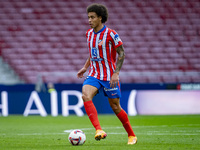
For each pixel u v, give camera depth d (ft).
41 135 86.84
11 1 269.44
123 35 256.73
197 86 190.29
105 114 175.32
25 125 121.60
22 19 260.62
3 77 227.20
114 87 62.44
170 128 104.47
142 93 175.94
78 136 62.69
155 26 265.13
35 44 245.86
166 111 176.86
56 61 236.63
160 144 64.59
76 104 174.60
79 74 69.21
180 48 252.21
